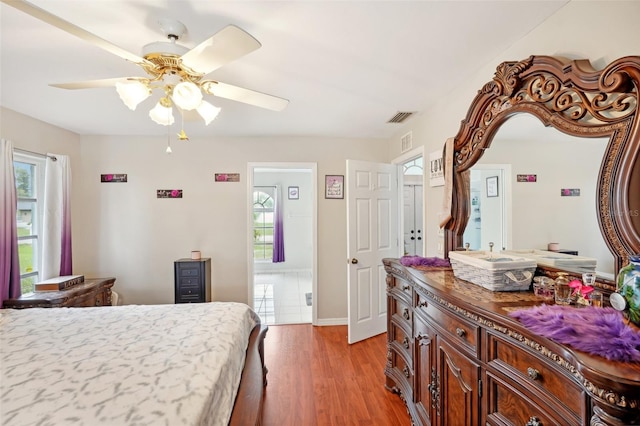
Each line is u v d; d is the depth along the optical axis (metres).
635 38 1.08
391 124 3.32
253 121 3.20
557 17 1.39
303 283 6.23
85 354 1.36
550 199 1.41
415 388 1.94
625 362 0.74
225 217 3.85
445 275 1.88
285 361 2.88
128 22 1.46
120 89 1.54
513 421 1.10
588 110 1.20
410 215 4.96
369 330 3.44
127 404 1.02
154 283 3.80
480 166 1.94
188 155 3.82
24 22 1.47
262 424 2.01
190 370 1.24
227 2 1.33
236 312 2.03
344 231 3.92
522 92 1.53
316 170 3.89
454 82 2.21
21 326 1.72
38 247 3.16
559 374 0.89
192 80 1.57
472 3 1.34
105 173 3.73
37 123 3.09
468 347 1.34
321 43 1.68
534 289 1.41
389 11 1.40
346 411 2.15
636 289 0.91
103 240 3.74
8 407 0.99
